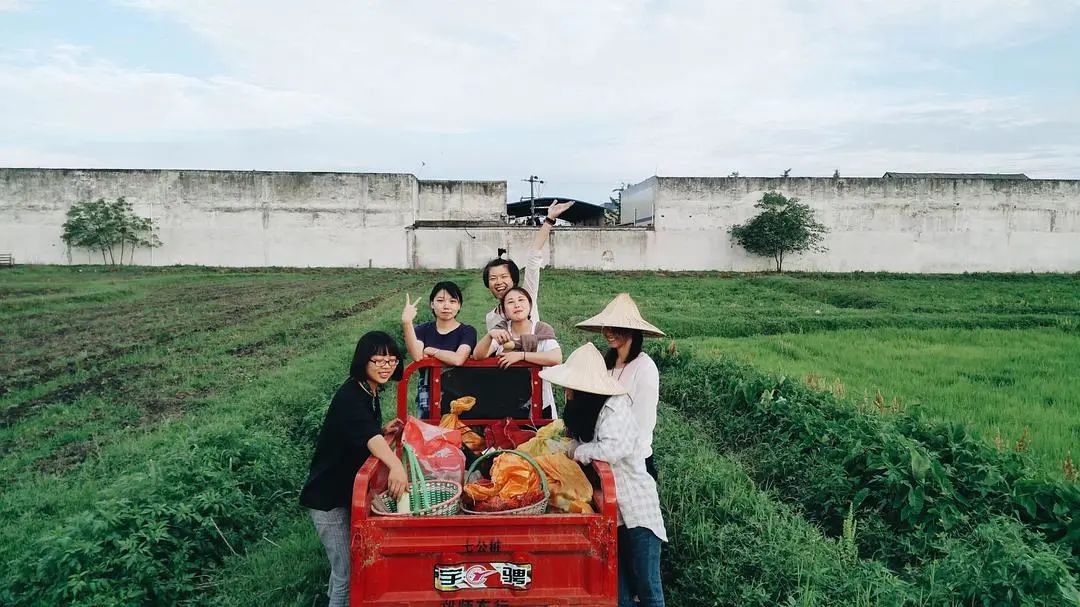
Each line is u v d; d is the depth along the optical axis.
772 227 46.06
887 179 48.06
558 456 4.21
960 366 14.02
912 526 5.99
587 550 3.78
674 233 48.41
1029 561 4.29
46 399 10.88
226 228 46.69
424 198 51.00
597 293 32.22
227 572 5.20
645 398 4.53
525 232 48.00
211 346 15.57
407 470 4.31
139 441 8.17
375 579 3.69
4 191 44.81
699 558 5.14
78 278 35.75
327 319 20.81
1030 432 8.89
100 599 4.28
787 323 20.78
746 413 9.51
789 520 6.00
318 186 47.25
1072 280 43.38
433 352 5.11
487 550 3.73
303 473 7.25
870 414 8.23
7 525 5.84
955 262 48.38
